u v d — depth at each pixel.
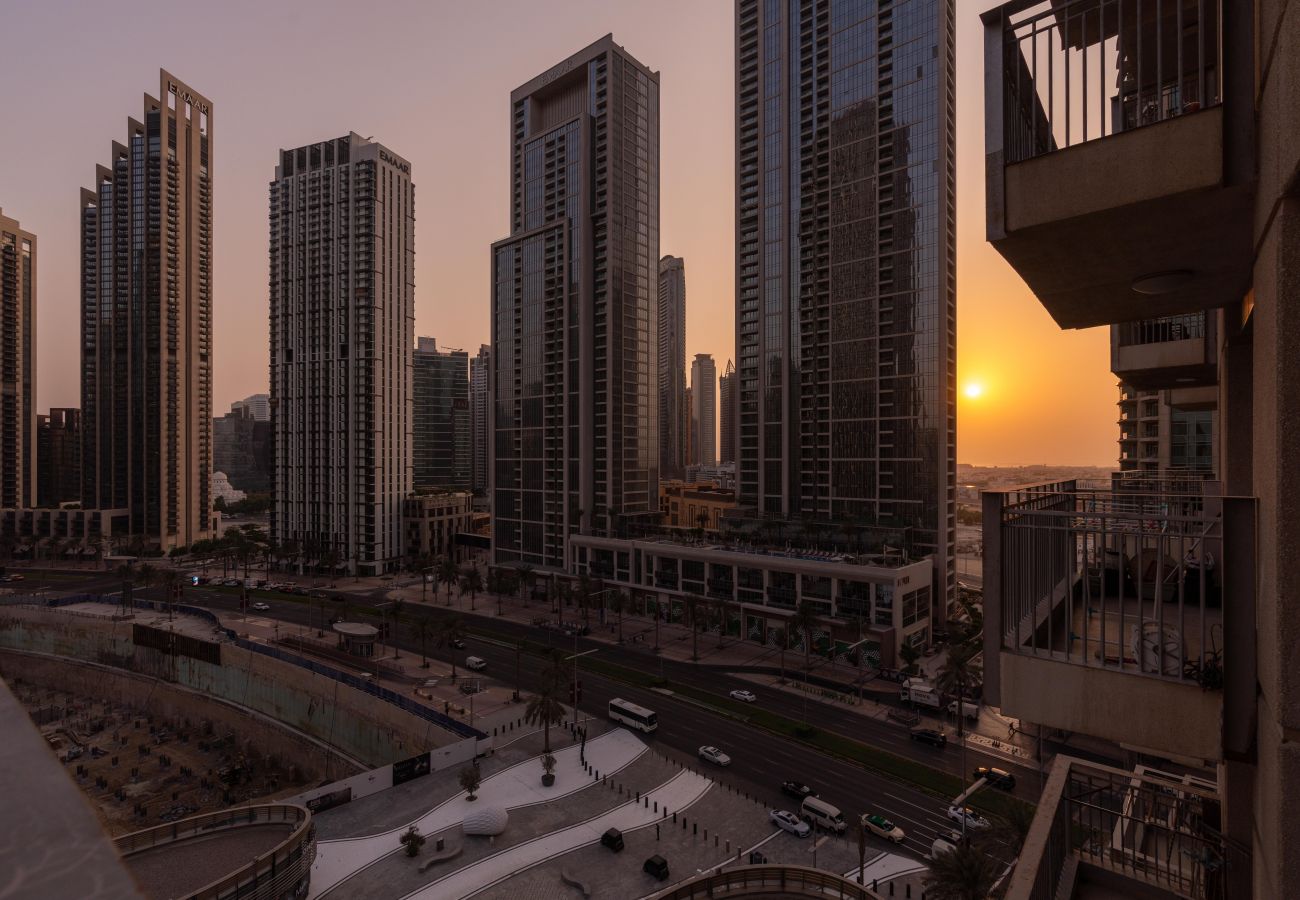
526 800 58.06
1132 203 9.37
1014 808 43.41
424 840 51.44
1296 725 6.93
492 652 102.62
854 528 108.69
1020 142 11.02
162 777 82.12
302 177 182.38
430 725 71.62
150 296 188.75
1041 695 11.38
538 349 151.75
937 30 108.31
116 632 114.38
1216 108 8.79
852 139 118.06
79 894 1.77
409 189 188.25
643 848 50.56
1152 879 12.02
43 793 2.34
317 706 85.12
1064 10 10.35
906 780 58.94
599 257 143.12
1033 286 12.65
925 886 41.25
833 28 120.75
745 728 71.81
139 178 188.88
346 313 176.25
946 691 63.62
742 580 109.75
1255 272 8.73
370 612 126.81
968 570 173.38
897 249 112.25
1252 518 8.91
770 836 51.59
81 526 187.75
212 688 99.19
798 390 124.81
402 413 184.62
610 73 144.12
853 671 90.56
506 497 159.62
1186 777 16.12
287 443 184.88
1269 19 7.33
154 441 189.62
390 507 179.12
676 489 185.62
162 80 188.75
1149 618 13.97
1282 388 6.96
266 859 41.72
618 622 114.50
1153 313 14.13
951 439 111.25
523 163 158.25
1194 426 72.31
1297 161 6.23
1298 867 6.92
